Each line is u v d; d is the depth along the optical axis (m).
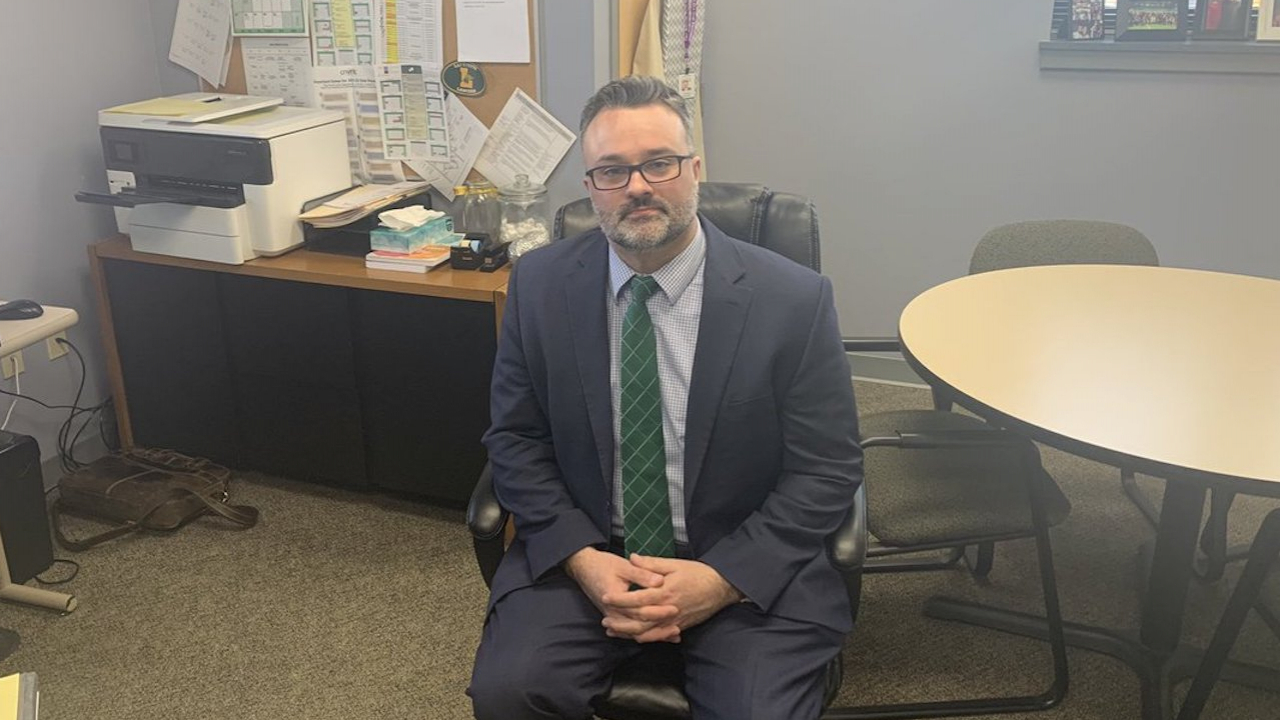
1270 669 2.11
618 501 1.72
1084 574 2.53
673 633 1.56
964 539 1.92
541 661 1.56
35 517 2.52
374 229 2.68
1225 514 2.38
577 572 1.65
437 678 2.22
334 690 2.18
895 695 2.14
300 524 2.79
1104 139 3.20
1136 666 2.17
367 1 2.79
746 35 3.41
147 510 2.73
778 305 1.64
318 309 2.68
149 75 3.11
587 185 1.64
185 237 2.70
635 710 1.55
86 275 3.00
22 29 2.72
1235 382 1.81
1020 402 1.74
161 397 2.98
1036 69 3.18
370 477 2.84
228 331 2.81
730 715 1.47
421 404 2.68
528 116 2.75
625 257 1.65
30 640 2.34
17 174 2.77
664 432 1.67
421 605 2.46
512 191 2.74
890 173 3.43
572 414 1.69
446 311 2.55
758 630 1.57
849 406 1.66
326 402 2.79
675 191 1.58
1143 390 1.79
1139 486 2.91
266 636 2.35
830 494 1.62
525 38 2.68
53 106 2.83
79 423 3.04
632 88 1.61
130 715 2.12
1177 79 3.07
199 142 2.64
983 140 3.30
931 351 1.95
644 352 1.66
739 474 1.66
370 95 2.88
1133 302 2.20
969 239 3.43
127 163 2.73
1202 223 3.21
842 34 3.32
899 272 3.54
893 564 2.52
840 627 1.59
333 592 2.51
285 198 2.68
